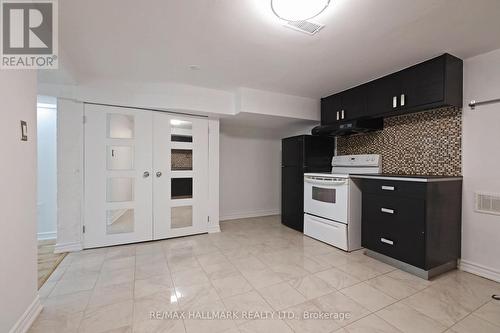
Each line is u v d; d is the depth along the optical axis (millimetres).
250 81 2811
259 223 3992
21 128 1346
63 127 2584
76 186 2633
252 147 4523
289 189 3707
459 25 1648
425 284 1909
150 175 2998
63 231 2600
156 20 1600
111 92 2744
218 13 1521
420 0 1384
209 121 3398
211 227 3416
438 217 2029
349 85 2936
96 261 2363
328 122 3400
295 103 3389
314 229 3105
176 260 2398
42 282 1935
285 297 1720
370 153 3107
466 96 2174
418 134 2562
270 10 1488
